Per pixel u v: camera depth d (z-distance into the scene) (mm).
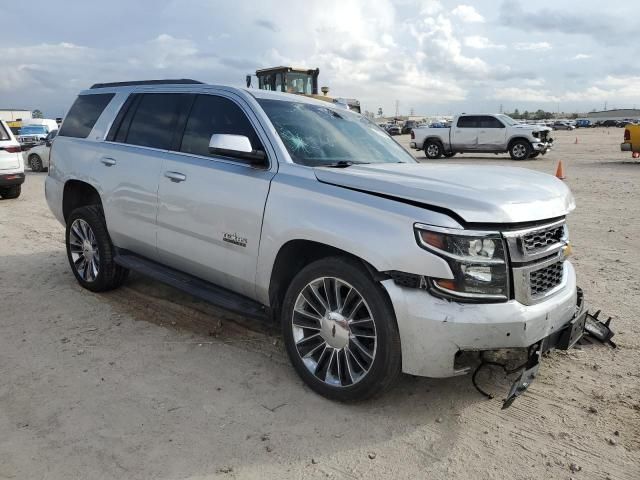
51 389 3492
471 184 3266
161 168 4422
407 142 41625
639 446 3004
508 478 2736
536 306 3107
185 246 4250
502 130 22766
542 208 3178
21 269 6188
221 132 4148
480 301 2945
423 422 3209
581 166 18609
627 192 12172
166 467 2758
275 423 3158
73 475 2680
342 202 3270
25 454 2832
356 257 3268
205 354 4043
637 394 3531
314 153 3879
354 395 3281
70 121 5727
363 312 3281
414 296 2965
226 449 2910
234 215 3811
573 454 2932
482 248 2941
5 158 11250
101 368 3791
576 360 4004
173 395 3445
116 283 5305
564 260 3555
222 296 4109
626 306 5039
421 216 2973
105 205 4969
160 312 4875
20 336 4309
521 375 3078
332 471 2758
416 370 3025
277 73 18375
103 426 3094
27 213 10125
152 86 4969
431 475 2746
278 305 3781
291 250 3604
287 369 3828
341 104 5152
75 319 4680
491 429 3156
